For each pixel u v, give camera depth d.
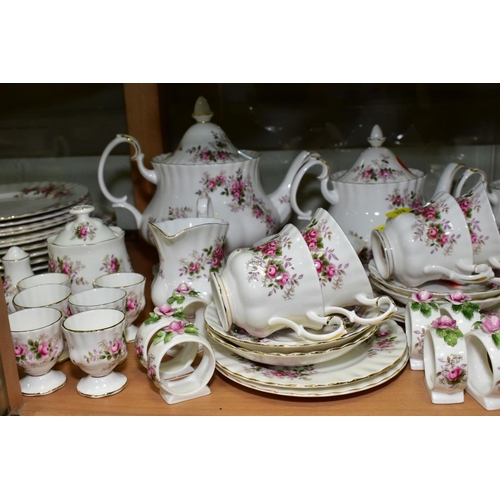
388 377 0.75
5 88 1.28
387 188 1.04
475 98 1.22
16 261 0.94
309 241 0.77
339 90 1.24
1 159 1.35
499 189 1.00
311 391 0.73
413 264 0.86
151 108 1.20
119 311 0.80
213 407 0.76
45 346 0.78
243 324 0.77
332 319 0.74
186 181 1.01
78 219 0.94
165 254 0.89
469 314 0.78
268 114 1.26
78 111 1.31
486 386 0.75
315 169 1.29
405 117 1.25
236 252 0.80
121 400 0.78
